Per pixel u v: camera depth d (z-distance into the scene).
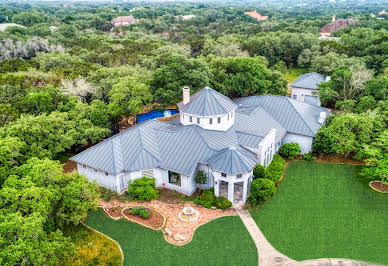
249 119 52.19
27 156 42.16
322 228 36.69
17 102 54.06
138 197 41.50
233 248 34.09
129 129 51.38
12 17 196.62
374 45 97.38
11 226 26.05
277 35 123.06
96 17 187.88
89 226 37.41
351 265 31.81
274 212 39.41
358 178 46.38
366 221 37.75
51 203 33.19
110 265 32.06
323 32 163.50
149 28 180.50
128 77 63.50
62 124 49.56
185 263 32.28
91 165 42.88
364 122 48.03
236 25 187.00
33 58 91.19
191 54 111.31
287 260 32.56
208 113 46.41
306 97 76.88
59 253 30.62
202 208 40.09
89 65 77.88
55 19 198.00
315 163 50.50
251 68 69.00
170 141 45.50
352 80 62.75
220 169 39.16
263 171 41.78
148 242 34.97
